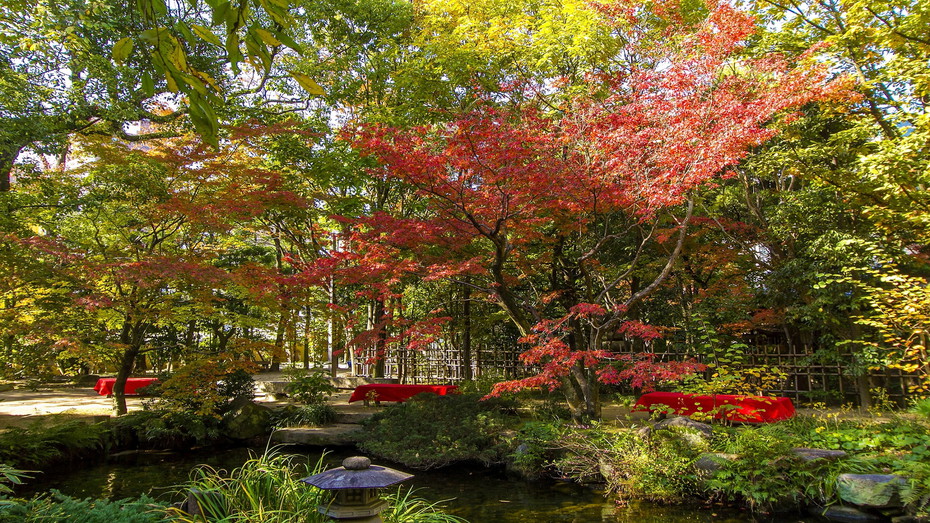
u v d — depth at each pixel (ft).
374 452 28.55
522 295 36.19
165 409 32.81
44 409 37.45
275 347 34.24
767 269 38.45
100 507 11.76
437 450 27.53
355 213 39.47
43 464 25.81
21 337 29.37
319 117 41.91
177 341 53.62
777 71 26.68
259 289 27.55
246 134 30.86
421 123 38.32
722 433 23.41
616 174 25.66
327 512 10.50
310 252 40.73
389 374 50.75
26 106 27.14
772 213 35.58
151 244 32.86
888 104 30.96
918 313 23.06
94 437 28.73
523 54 36.70
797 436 23.09
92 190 31.55
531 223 27.27
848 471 20.15
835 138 30.60
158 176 31.91
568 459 24.45
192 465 28.19
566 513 20.53
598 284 44.86
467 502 22.00
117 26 28.17
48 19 25.95
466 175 26.08
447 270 24.94
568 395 29.99
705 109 24.45
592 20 31.96
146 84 4.89
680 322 43.09
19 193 30.42
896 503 18.42
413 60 39.06
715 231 39.58
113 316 34.78
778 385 36.55
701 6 33.65
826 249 30.19
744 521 19.52
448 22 40.91
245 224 38.24
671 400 28.37
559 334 37.83
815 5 31.63
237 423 33.12
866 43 28.96
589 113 27.02
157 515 12.09
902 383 31.32
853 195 30.73
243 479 13.52
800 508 20.12
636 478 22.06
